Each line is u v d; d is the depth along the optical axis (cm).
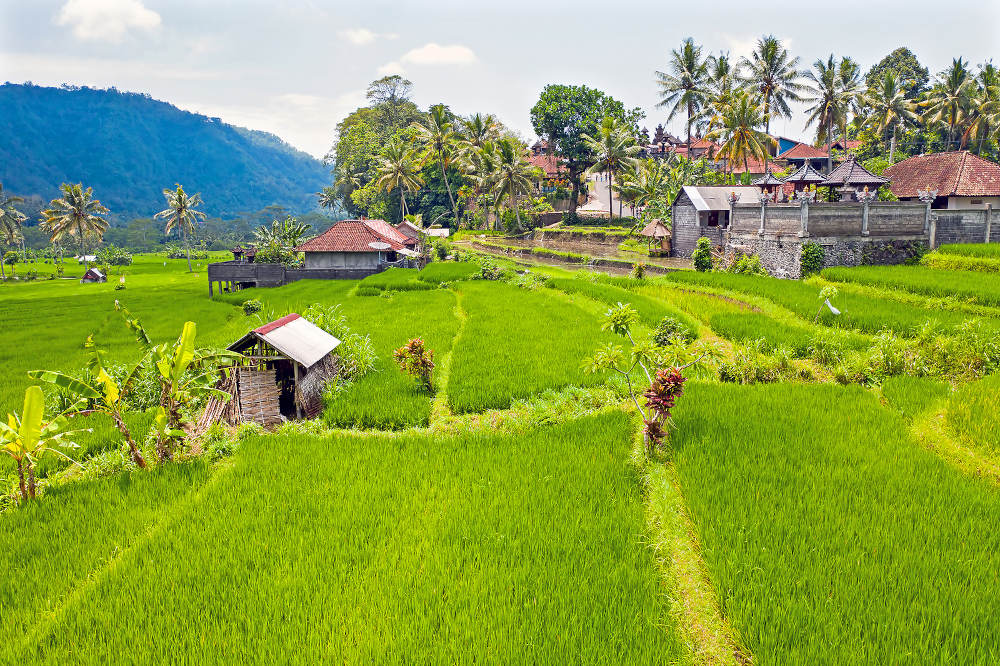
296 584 767
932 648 619
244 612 717
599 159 6212
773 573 745
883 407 1352
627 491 1008
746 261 3297
